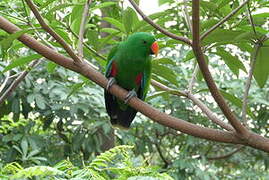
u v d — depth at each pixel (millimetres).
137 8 3127
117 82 4402
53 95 6918
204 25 3338
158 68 4215
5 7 4164
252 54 3543
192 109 8656
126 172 3332
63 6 3557
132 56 4180
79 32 3666
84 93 7145
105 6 4188
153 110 3168
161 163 11102
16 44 4113
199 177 8672
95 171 3389
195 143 9242
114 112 4398
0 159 7238
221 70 8625
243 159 10555
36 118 7902
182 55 8680
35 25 3619
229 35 3322
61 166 3428
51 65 4230
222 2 3350
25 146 6410
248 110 3639
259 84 3676
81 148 7898
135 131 9320
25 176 3096
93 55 4266
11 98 6832
